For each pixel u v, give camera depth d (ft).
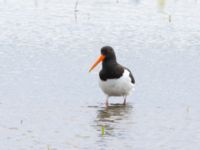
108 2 102.68
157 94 56.03
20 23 85.71
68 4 100.48
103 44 74.79
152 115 50.01
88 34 80.07
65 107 51.67
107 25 85.56
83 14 92.63
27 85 57.57
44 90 56.24
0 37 77.30
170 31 82.74
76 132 44.93
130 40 77.25
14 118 48.06
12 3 100.01
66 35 79.30
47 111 50.29
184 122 48.01
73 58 67.87
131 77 53.72
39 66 64.34
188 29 84.28
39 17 90.02
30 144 41.91
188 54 70.85
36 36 78.38
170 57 69.21
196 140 43.52
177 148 41.70
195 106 52.49
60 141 42.73
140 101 54.24
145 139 43.55
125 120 48.44
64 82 59.00
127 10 96.12
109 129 45.88
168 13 94.17
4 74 61.00
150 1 103.55
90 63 66.13
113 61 52.80
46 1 102.47
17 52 69.97
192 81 59.98
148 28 84.23
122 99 55.11
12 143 42.04
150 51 71.72
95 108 51.83
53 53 69.97
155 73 62.59
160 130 45.88
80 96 55.06
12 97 53.83
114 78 52.75
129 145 42.11
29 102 52.60
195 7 99.30
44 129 45.50
